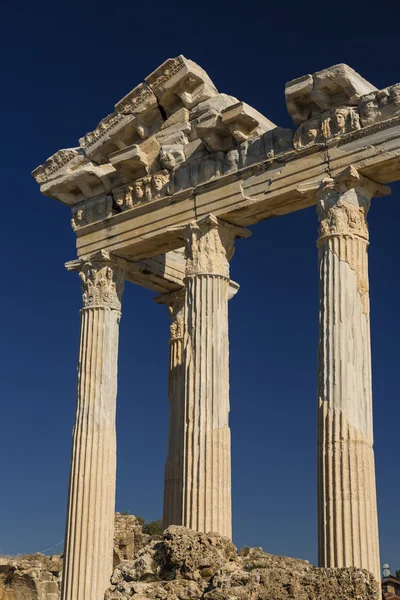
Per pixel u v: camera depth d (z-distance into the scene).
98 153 37.06
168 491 38.03
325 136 30.89
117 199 36.72
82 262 37.22
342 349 28.75
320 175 30.77
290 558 17.69
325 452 28.17
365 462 27.92
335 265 29.52
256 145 32.88
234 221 33.75
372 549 27.25
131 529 44.47
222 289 33.22
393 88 29.52
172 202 34.81
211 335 32.56
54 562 46.88
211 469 31.39
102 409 35.53
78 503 34.66
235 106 32.59
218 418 31.91
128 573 18.52
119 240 36.34
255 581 16.36
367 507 27.52
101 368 35.94
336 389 28.47
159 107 35.75
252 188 32.53
